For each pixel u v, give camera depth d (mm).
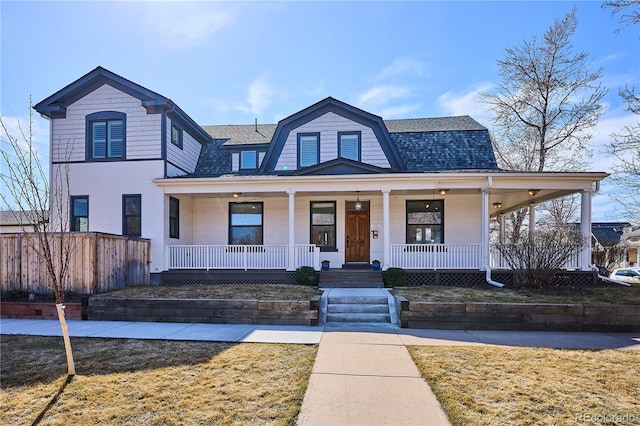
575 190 11148
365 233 13078
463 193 12695
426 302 7227
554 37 17906
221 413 3322
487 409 3389
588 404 3498
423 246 11602
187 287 9930
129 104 12070
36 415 3299
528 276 9445
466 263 11125
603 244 25859
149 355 5137
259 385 3986
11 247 8867
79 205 12102
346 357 5027
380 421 3178
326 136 13117
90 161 12070
